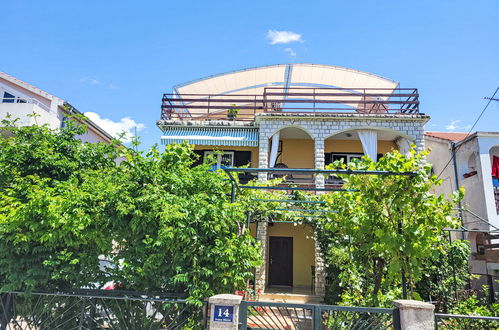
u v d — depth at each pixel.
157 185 7.20
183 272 6.84
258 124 17.95
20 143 8.14
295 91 21.89
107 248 6.96
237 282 7.45
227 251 6.75
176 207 6.60
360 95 17.47
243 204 8.80
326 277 14.84
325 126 17.20
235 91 21.89
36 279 6.80
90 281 7.04
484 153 16.70
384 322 6.23
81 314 6.60
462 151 18.19
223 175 8.23
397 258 7.09
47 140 8.45
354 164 7.19
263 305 5.90
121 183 7.29
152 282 7.03
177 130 18.17
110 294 7.02
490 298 14.18
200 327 6.68
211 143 17.69
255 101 17.98
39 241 6.94
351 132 17.97
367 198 7.42
